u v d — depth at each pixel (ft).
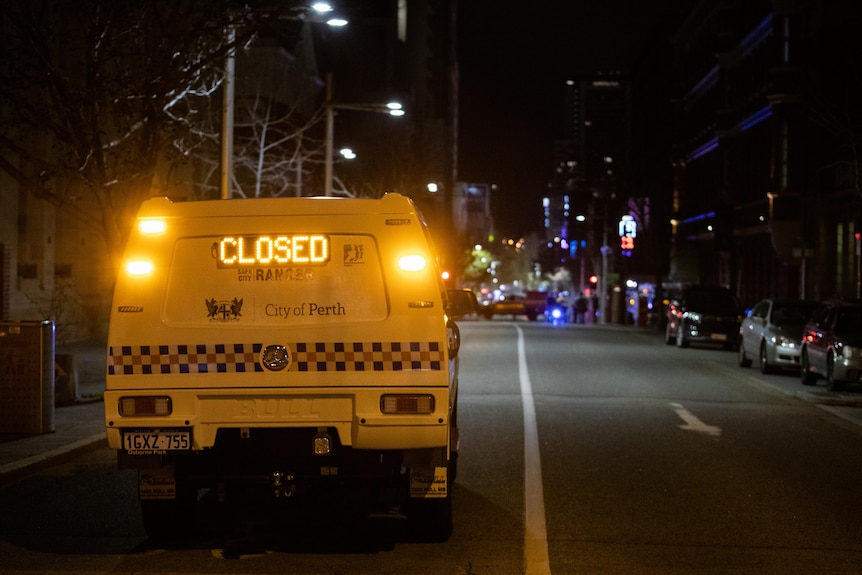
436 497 29.43
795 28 145.89
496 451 47.11
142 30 62.44
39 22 58.49
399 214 28.25
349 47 328.49
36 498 37.09
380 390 27.73
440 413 27.68
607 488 38.96
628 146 318.65
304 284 28.12
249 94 177.37
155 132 61.36
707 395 72.90
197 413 27.86
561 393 71.77
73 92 59.00
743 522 33.65
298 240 28.19
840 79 130.82
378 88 340.80
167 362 27.91
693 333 121.39
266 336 27.86
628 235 242.99
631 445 49.44
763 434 54.19
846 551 30.09
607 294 314.76
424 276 28.07
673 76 249.34
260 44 177.06
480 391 72.69
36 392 49.16
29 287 96.02
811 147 145.07
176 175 100.78
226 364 27.86
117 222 62.59
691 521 33.71
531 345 122.52
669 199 263.08
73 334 107.34
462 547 30.19
